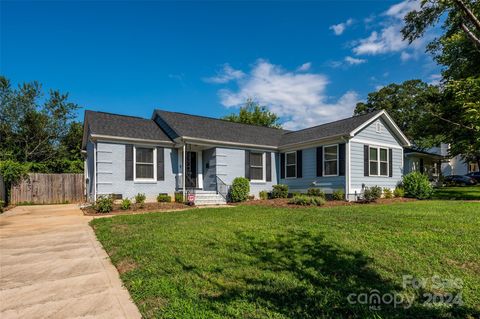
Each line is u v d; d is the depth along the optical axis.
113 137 12.45
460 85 10.40
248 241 5.51
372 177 14.65
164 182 13.98
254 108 38.84
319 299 3.16
